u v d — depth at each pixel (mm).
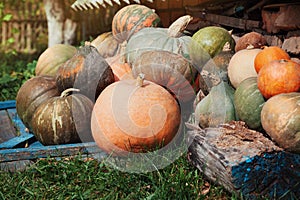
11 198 2014
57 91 2621
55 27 5027
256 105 2195
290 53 2709
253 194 1940
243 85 2289
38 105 2578
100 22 6027
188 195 1979
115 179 2104
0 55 6418
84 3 3926
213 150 2012
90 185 2098
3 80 4148
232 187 1938
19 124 2832
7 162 2281
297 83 2098
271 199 1958
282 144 1988
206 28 2848
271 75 2127
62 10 4988
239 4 3223
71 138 2430
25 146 2525
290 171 1975
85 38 5961
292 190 1979
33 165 2230
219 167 1976
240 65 2434
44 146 2367
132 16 3160
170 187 2020
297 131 1957
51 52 3457
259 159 1933
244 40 2689
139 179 2109
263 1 3033
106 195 2027
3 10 6742
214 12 3408
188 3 3588
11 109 3143
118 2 3379
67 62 2574
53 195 2043
